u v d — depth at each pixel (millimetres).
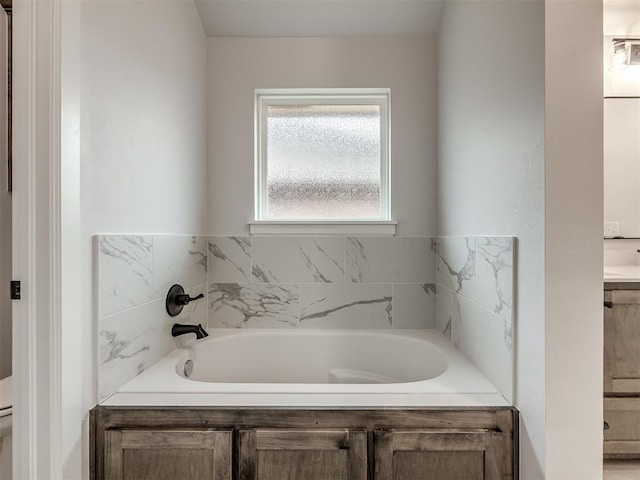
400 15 1967
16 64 985
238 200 2080
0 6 1701
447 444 1098
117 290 1240
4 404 1232
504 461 1101
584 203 964
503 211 1207
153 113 1482
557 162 963
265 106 2184
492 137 1293
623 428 1628
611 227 2053
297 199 2174
